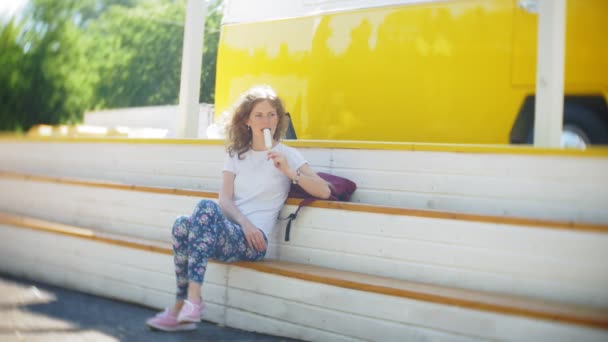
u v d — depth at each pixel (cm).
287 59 514
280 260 396
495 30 427
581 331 280
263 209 388
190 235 361
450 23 443
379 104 470
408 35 459
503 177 353
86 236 477
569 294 309
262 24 530
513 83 421
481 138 432
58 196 544
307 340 357
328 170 418
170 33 859
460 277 336
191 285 357
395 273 356
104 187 504
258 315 377
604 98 415
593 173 326
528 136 420
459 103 439
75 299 454
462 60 438
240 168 394
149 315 412
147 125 761
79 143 574
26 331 367
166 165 504
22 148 629
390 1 468
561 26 372
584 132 426
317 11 501
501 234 326
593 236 303
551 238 313
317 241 383
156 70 869
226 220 374
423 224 348
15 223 536
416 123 455
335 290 347
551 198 337
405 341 324
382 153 396
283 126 399
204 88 573
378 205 372
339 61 487
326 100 493
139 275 439
